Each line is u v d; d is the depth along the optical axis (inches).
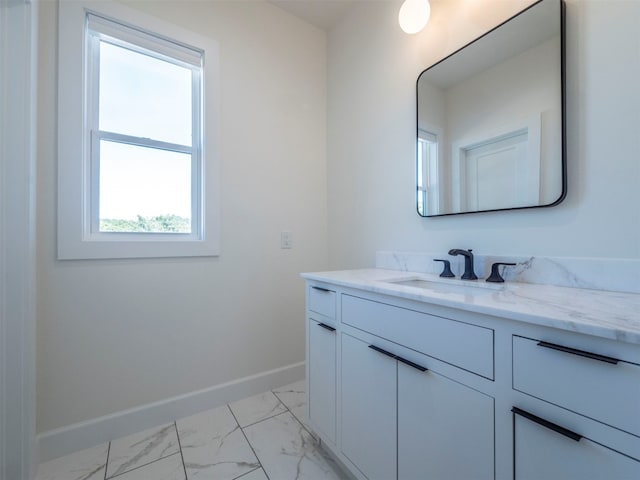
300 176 81.8
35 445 47.4
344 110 80.2
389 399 37.2
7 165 42.8
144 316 59.7
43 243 50.2
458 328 29.4
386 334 37.8
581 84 37.4
